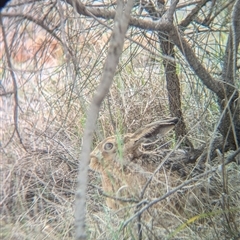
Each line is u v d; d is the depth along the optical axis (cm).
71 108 807
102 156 660
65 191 710
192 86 735
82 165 362
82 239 360
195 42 692
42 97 843
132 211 588
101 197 668
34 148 756
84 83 706
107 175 650
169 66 745
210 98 687
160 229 579
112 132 781
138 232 553
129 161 656
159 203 606
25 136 770
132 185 627
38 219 645
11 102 696
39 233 616
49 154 754
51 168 734
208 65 720
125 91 848
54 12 640
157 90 842
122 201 591
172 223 595
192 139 738
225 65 646
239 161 663
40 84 750
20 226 629
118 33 404
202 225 596
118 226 589
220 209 594
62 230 632
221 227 595
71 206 668
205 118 733
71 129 814
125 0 620
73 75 723
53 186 704
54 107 813
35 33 625
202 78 630
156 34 702
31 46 739
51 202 677
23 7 560
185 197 624
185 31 786
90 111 370
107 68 388
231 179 663
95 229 598
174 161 672
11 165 698
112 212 609
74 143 791
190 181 580
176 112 750
